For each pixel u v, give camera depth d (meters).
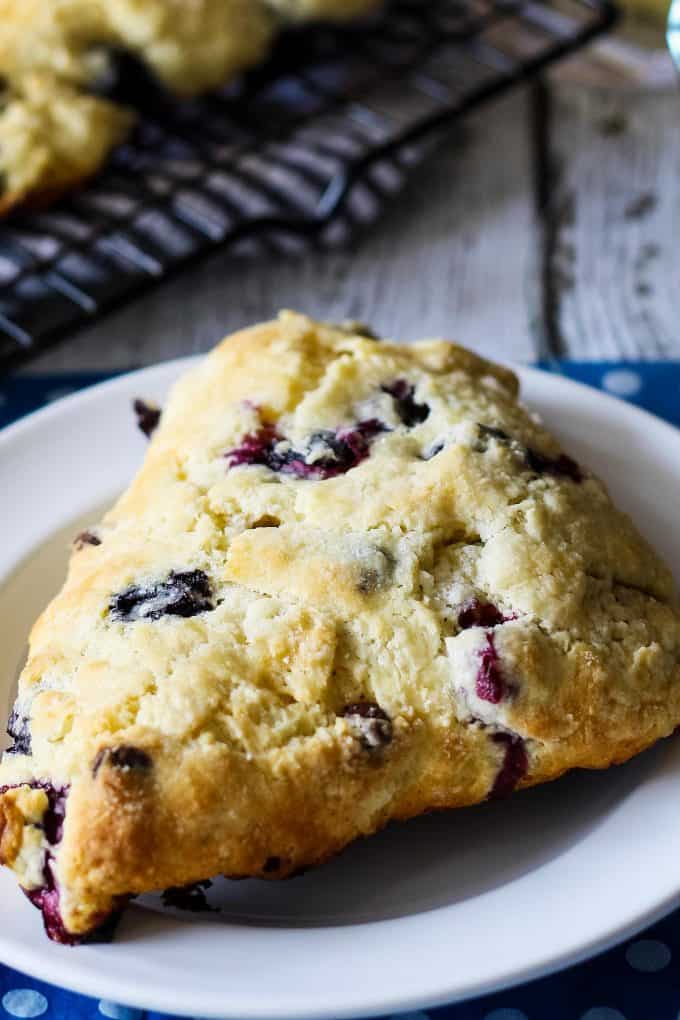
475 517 0.38
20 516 0.43
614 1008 0.35
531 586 0.37
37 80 0.57
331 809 0.35
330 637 0.36
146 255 0.56
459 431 0.39
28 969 0.34
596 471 0.43
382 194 0.60
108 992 0.33
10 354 0.49
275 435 0.40
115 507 0.41
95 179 0.57
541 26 0.69
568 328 0.54
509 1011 0.35
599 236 0.58
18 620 0.42
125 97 0.60
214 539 0.38
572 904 0.34
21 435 0.45
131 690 0.35
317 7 0.60
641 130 0.64
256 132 0.61
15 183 0.55
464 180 0.61
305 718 0.35
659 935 0.36
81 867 0.34
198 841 0.34
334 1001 0.33
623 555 0.38
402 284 0.57
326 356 0.42
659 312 0.55
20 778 0.35
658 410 0.48
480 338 0.54
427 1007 0.33
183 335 0.55
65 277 0.55
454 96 0.63
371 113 0.62
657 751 0.37
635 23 0.70
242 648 0.36
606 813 0.37
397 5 0.67
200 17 0.58
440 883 0.36
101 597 0.37
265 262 0.58
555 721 0.36
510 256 0.58
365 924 0.35
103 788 0.34
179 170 0.59
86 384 0.50
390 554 0.37
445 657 0.36
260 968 0.34
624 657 0.37
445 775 0.36
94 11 0.57
